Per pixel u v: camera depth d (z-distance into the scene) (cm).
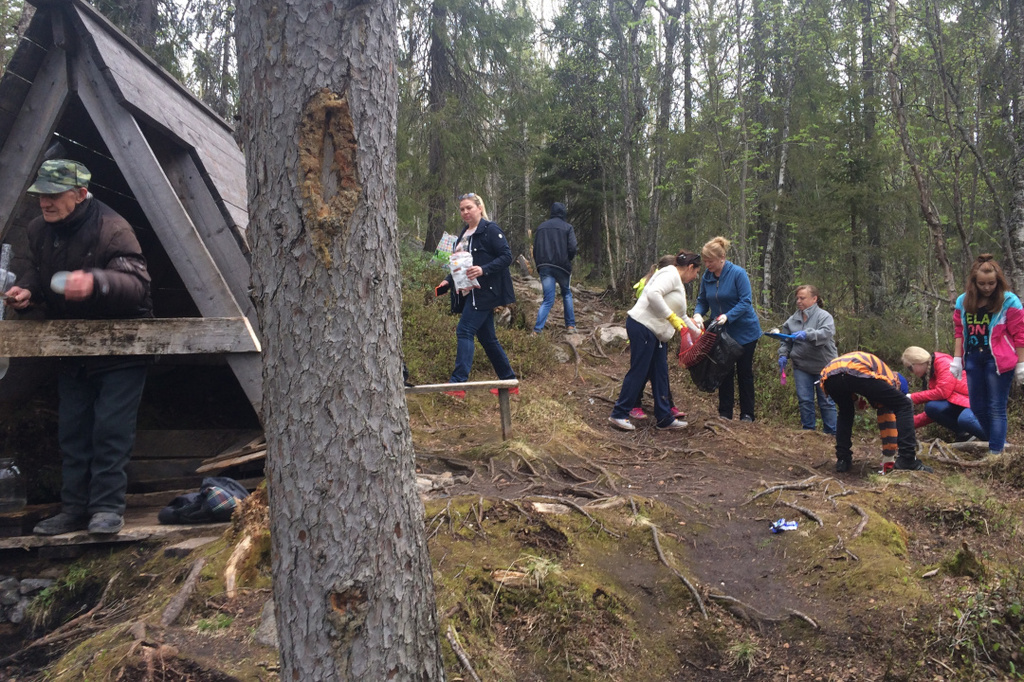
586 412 718
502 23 1451
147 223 579
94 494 372
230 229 448
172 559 350
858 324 1083
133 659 266
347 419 178
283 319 178
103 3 888
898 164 1244
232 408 583
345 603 177
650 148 1501
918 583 327
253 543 328
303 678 178
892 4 926
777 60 1308
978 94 1153
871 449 630
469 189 1548
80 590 355
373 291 184
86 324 369
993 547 368
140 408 554
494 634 302
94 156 506
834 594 330
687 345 650
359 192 181
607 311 1218
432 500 392
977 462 537
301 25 176
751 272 1298
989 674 286
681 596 336
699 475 512
